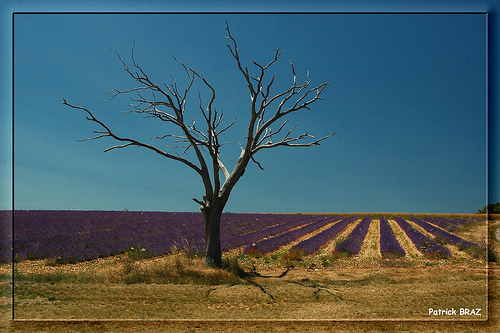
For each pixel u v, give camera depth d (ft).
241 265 41.68
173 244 54.54
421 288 28.68
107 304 22.82
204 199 38.78
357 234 73.67
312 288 29.04
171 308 22.67
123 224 79.20
